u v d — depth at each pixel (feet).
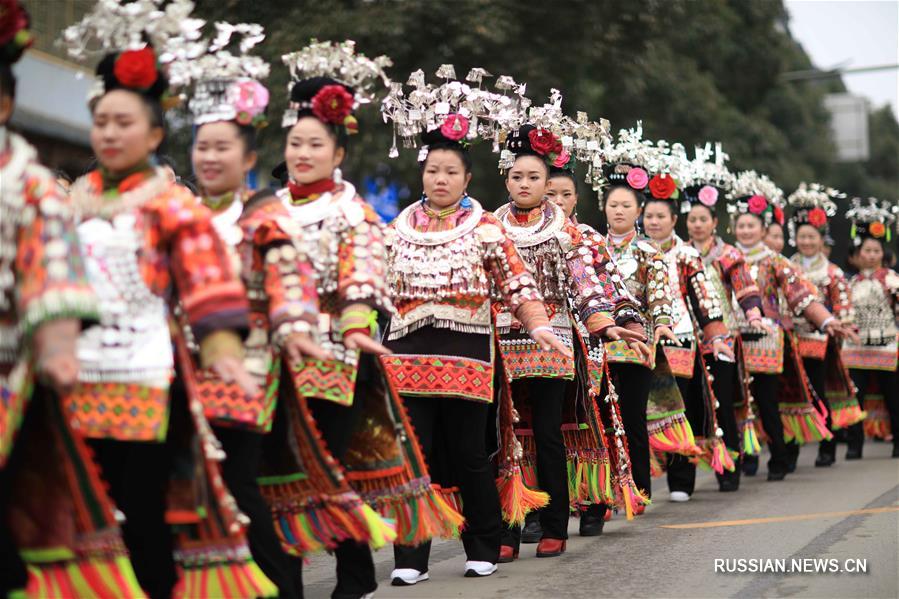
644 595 32.96
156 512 24.94
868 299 76.02
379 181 103.81
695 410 55.83
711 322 53.98
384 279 30.04
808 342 68.95
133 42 27.04
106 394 23.75
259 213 27.17
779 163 154.51
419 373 35.70
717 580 34.73
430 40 90.27
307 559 33.73
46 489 22.62
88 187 24.82
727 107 148.97
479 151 101.76
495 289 38.40
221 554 25.30
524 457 43.34
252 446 26.71
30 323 20.67
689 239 60.13
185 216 23.94
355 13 86.94
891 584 33.58
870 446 83.92
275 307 26.45
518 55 92.02
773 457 62.08
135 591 23.18
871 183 272.31
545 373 39.78
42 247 20.98
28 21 22.04
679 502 53.72
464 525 36.63
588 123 45.62
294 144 30.89
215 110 28.02
